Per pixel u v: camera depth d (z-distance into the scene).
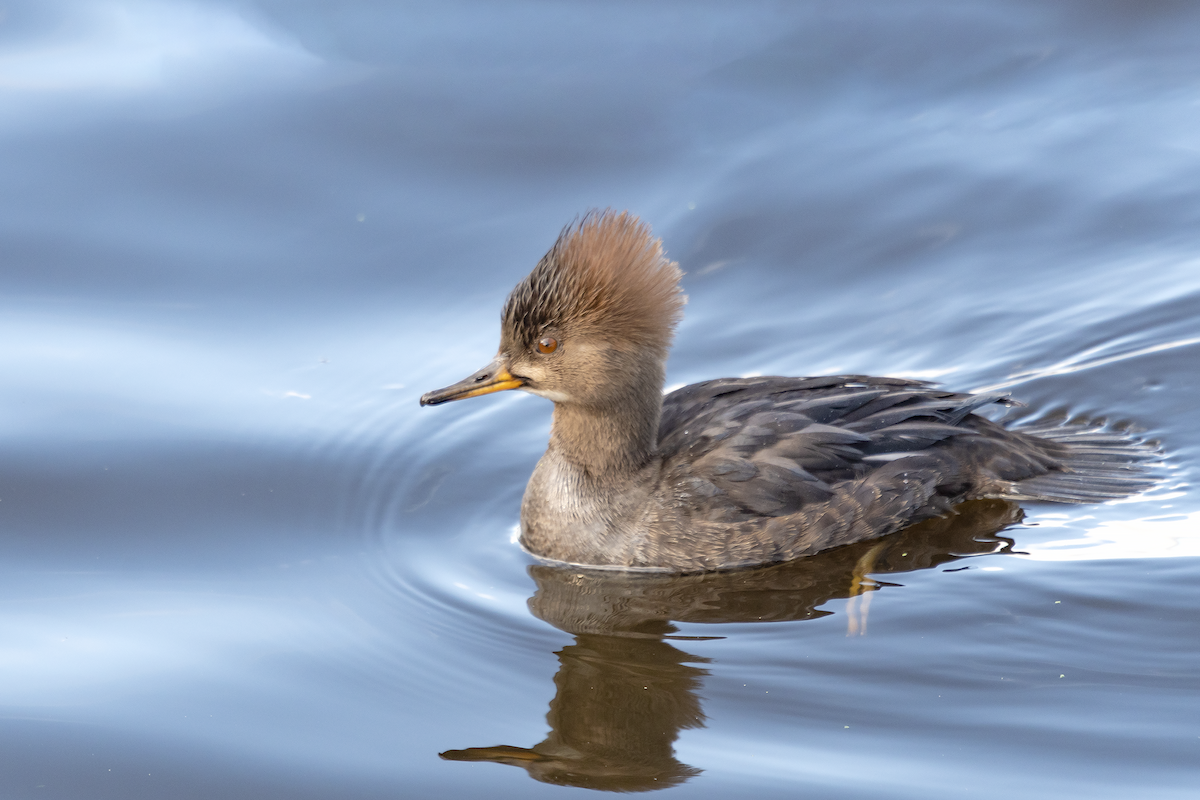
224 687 9.79
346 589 11.10
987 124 17.20
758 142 16.89
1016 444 12.53
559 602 11.10
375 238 15.64
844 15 18.66
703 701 9.65
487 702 9.70
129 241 15.47
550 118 17.11
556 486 11.73
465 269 15.27
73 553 11.45
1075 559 11.36
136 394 13.55
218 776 8.88
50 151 16.39
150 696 9.66
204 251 15.44
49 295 14.79
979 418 12.68
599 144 16.80
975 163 16.58
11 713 9.43
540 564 11.77
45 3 18.58
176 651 10.19
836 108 17.42
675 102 17.39
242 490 12.44
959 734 9.20
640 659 10.21
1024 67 18.08
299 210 15.95
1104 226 15.76
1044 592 10.91
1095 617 10.55
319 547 11.70
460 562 11.66
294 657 10.16
